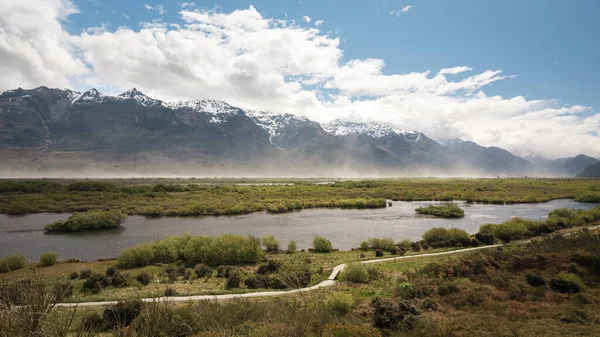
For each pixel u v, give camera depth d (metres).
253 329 13.99
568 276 25.80
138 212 81.44
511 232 50.16
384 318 18.22
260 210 88.12
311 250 46.34
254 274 33.38
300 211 88.31
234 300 22.58
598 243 33.38
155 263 38.88
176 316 13.54
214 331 13.71
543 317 19.16
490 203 104.75
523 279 27.03
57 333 7.00
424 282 26.45
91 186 114.50
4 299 6.71
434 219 75.06
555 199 111.94
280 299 21.61
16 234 59.19
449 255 39.06
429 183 170.50
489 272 29.09
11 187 105.94
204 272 34.16
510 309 20.27
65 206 86.88
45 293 7.24
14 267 33.19
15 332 6.54
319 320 12.69
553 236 40.94
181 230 62.78
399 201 111.00
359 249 46.66
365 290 26.23
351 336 12.72
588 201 103.62
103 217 65.75
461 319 18.53
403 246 46.38
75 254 46.56
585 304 21.31
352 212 86.31
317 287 28.30
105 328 15.41
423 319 17.83
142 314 10.29
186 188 126.56
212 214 81.38
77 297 24.66
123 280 29.86
